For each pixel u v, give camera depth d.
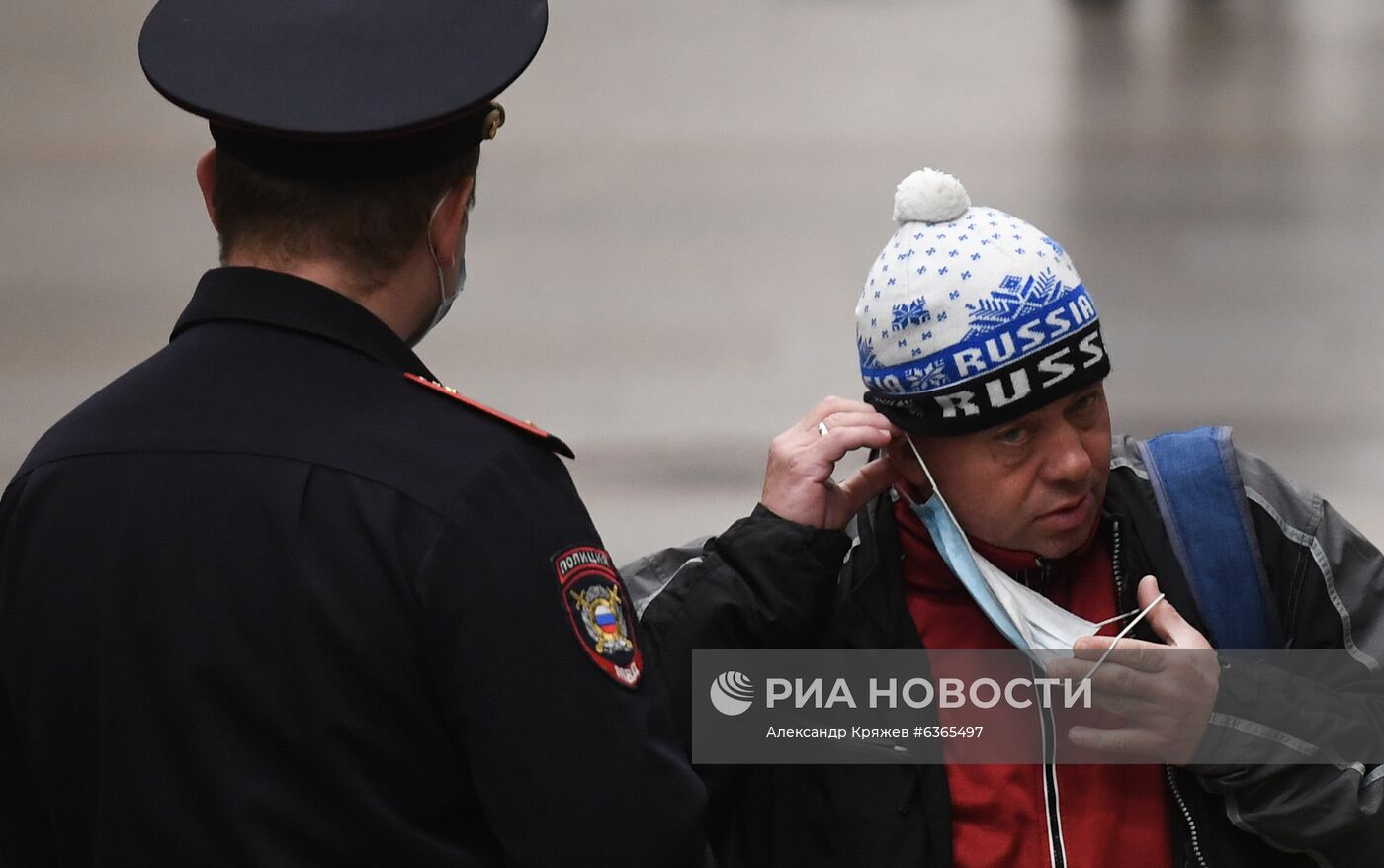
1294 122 32.62
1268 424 18.69
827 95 36.56
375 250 4.92
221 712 4.63
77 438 4.89
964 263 5.61
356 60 4.87
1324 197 27.62
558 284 24.39
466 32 4.91
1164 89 35.78
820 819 5.91
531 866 4.62
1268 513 5.98
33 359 21.45
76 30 43.66
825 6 48.28
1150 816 5.82
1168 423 18.81
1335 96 34.66
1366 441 18.12
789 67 39.78
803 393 19.80
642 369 20.77
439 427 4.80
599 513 16.39
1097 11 45.34
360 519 4.64
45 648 4.81
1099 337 5.73
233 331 4.90
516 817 4.61
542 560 4.73
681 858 4.77
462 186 5.06
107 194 29.53
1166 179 28.78
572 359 21.19
